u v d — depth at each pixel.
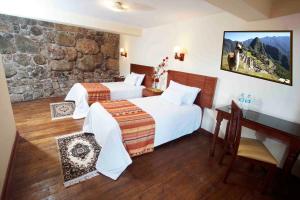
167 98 3.29
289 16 2.05
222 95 2.92
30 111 3.72
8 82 4.06
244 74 2.56
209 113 3.15
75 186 1.83
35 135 2.77
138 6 2.73
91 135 2.85
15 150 2.28
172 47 3.75
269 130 1.97
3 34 3.81
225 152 2.39
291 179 2.20
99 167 2.05
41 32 4.27
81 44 5.00
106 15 3.43
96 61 5.43
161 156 2.49
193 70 3.35
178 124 2.75
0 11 2.78
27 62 4.22
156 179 2.03
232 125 2.10
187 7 2.61
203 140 3.06
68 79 4.99
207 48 3.05
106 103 2.87
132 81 4.62
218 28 2.84
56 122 3.28
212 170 2.27
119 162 2.02
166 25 3.82
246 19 2.32
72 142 2.62
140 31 4.53
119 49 5.83
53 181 1.87
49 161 2.18
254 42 2.37
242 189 1.98
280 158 2.31
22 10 2.89
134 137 2.24
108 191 1.80
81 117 3.53
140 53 4.80
